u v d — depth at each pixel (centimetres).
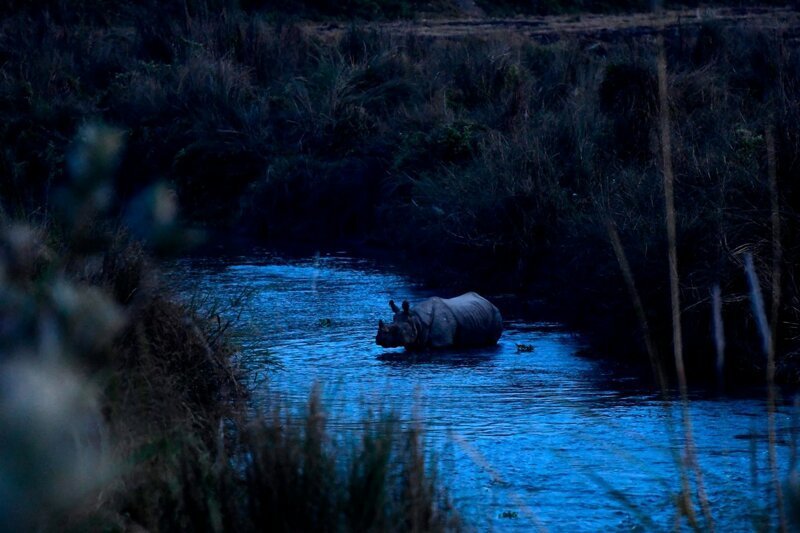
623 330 4369
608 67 6956
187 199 8762
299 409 1789
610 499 2370
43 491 455
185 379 2495
